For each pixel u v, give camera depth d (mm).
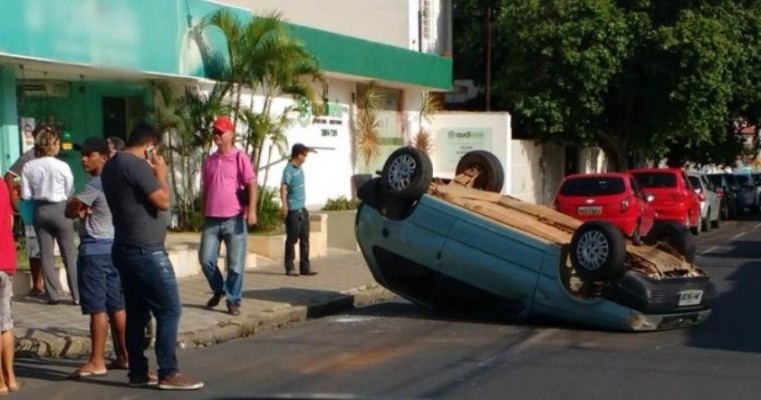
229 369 10031
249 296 14125
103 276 9422
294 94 20750
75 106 18781
